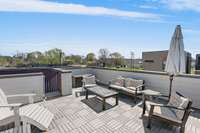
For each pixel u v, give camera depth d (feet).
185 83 15.76
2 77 14.39
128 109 14.61
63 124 11.44
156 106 11.44
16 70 20.77
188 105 9.54
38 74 16.74
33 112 10.57
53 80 20.47
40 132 10.24
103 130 10.61
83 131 10.44
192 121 12.16
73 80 23.61
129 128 10.92
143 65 59.98
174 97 12.17
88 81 20.76
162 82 17.67
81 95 19.35
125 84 19.49
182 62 13.01
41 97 17.13
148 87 19.22
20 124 9.31
